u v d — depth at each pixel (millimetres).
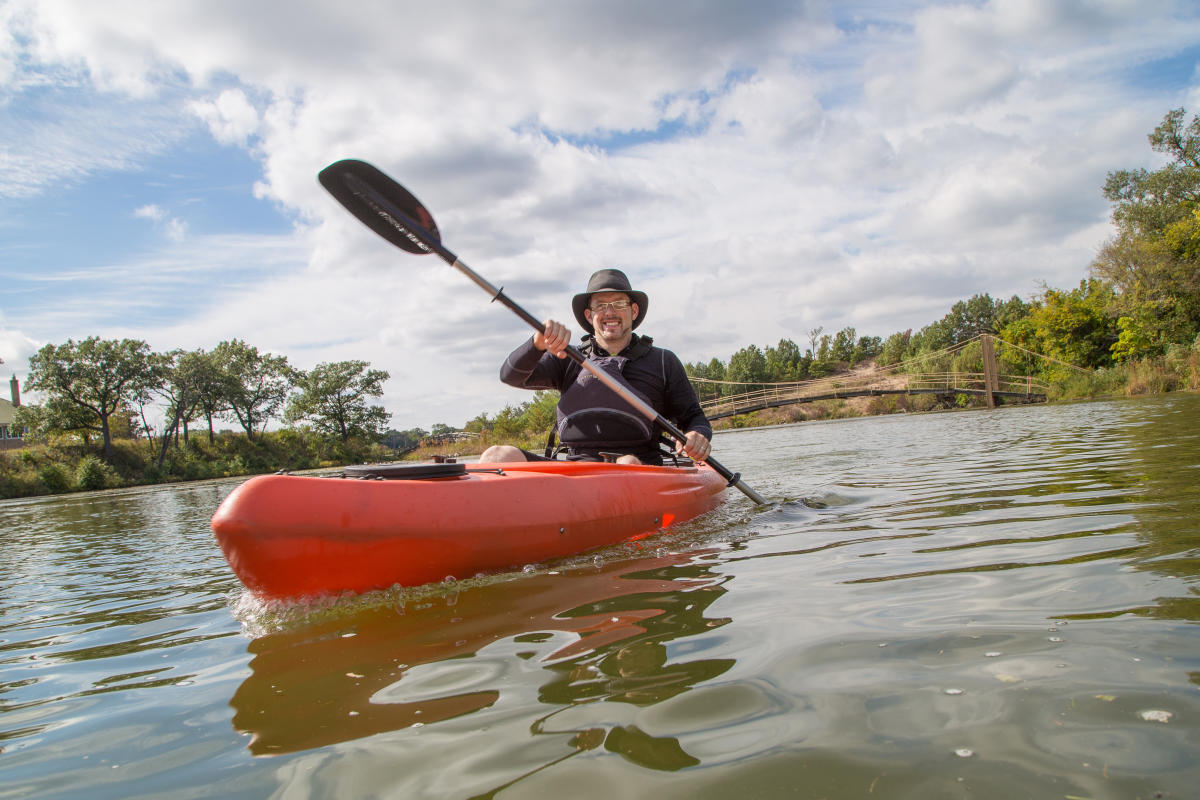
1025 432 7793
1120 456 4234
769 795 838
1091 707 988
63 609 2539
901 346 54875
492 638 1572
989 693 1063
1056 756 868
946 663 1202
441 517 2088
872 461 5836
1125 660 1138
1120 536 2035
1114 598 1466
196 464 36000
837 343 61062
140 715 1315
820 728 1000
